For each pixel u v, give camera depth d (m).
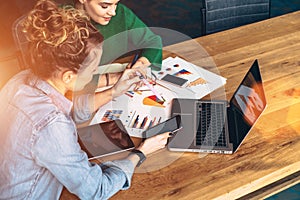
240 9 2.62
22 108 1.25
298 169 1.49
